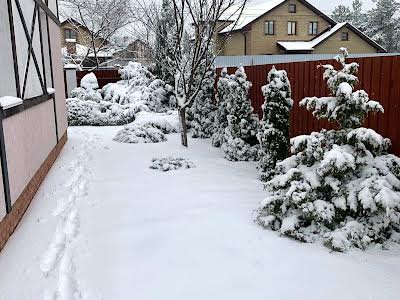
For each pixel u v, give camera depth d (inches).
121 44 1256.2
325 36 1185.4
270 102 222.7
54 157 287.6
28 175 189.5
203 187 208.1
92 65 1264.8
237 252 131.0
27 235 152.9
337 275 115.3
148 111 543.2
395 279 112.0
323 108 160.6
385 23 1330.0
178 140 369.1
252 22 1187.3
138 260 127.7
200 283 113.1
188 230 149.6
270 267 120.8
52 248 140.9
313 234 140.0
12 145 161.9
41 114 238.7
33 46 236.7
